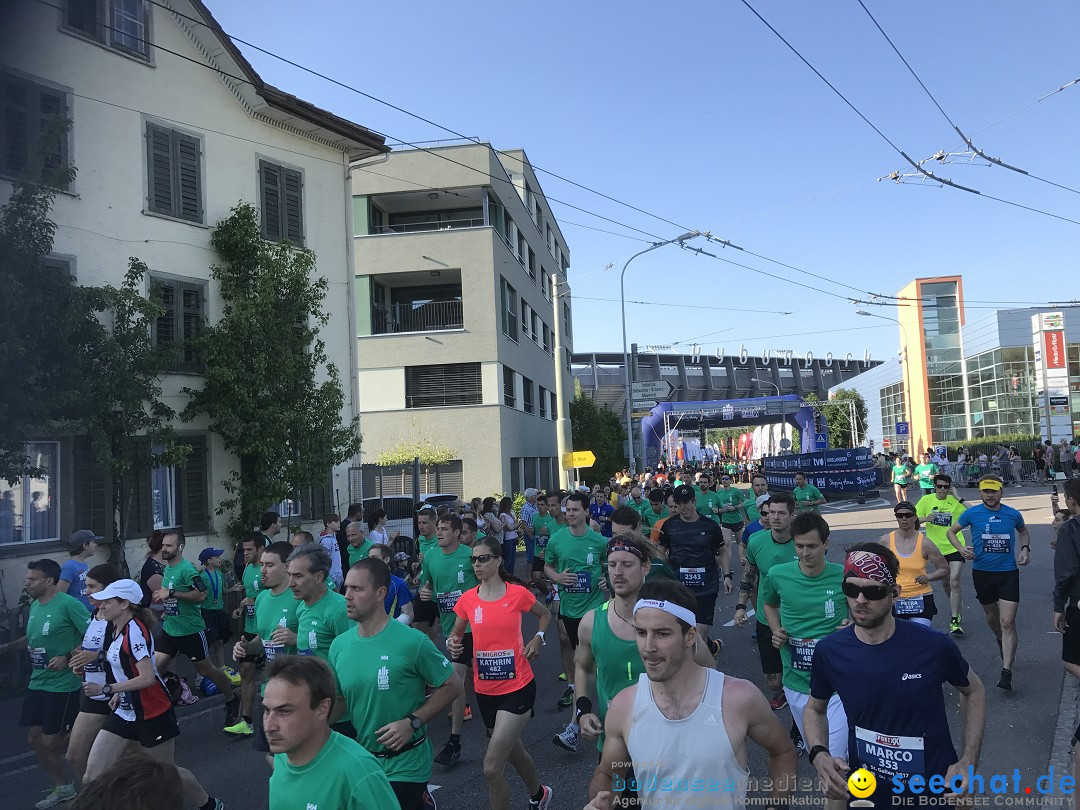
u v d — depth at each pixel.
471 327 26.45
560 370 22.39
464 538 8.10
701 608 8.00
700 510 14.52
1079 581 5.38
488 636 5.17
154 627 5.25
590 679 4.35
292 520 16.64
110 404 11.33
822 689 3.53
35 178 10.51
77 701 6.16
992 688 7.41
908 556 7.20
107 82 13.58
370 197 27.41
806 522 5.02
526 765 5.05
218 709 8.85
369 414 26.27
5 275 9.62
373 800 2.66
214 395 14.23
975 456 41.88
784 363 85.12
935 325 48.34
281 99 16.20
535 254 37.06
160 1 14.54
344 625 4.88
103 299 11.25
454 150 27.02
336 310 17.95
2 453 10.16
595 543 7.61
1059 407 41.06
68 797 6.16
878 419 59.81
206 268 15.04
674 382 75.44
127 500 12.63
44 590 6.13
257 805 5.81
